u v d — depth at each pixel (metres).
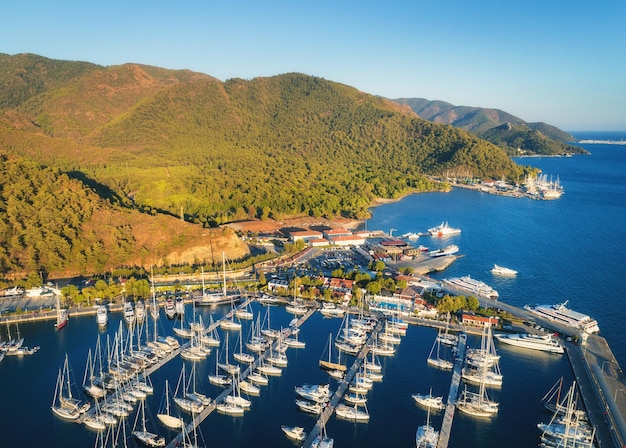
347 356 173.38
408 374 160.62
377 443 125.94
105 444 124.00
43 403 143.50
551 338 185.50
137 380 152.12
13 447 123.81
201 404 141.38
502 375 160.00
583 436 125.25
